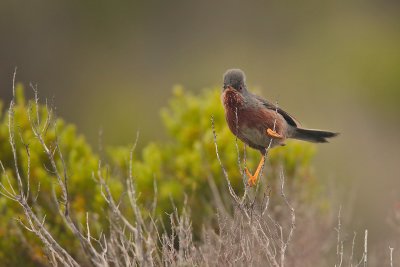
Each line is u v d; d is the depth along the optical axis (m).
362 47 37.81
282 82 37.34
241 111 11.05
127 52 39.97
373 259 12.07
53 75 38.91
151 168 13.08
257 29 40.84
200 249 9.12
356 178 24.91
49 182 12.25
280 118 11.24
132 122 34.59
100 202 11.75
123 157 13.40
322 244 12.44
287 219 12.05
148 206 12.55
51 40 39.22
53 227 12.08
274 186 12.80
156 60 40.09
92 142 33.88
